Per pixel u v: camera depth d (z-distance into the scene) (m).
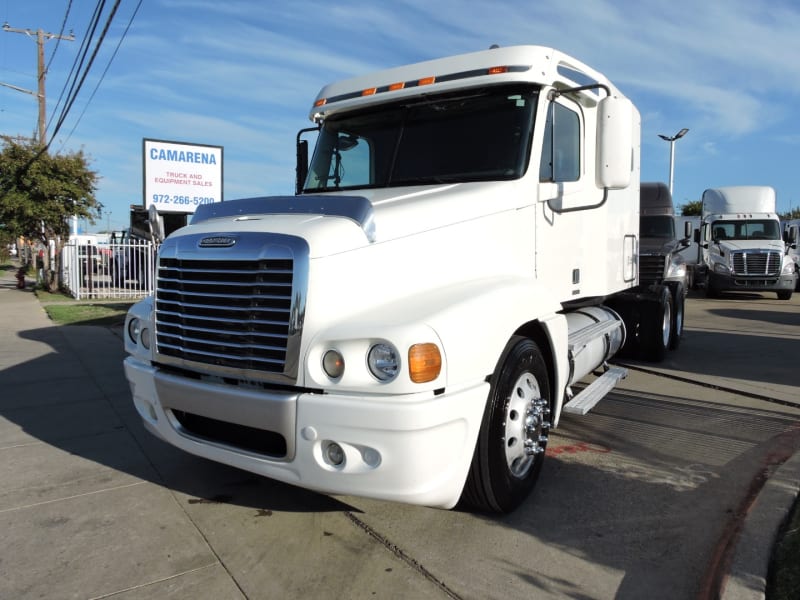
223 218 3.88
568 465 4.77
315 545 3.55
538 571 3.26
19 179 23.95
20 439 5.52
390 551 3.48
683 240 12.03
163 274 3.82
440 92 4.75
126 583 3.17
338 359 3.09
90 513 3.99
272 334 3.24
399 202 3.85
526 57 4.45
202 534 3.70
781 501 3.85
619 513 3.94
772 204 21.27
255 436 3.48
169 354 3.79
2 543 3.59
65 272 23.91
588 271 5.66
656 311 8.49
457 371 3.18
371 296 3.35
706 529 3.73
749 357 9.27
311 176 5.41
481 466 3.55
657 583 3.15
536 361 4.00
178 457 5.04
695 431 5.61
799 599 2.82
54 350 10.12
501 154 4.47
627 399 6.72
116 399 6.95
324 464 3.12
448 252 3.79
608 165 4.35
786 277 19.77
